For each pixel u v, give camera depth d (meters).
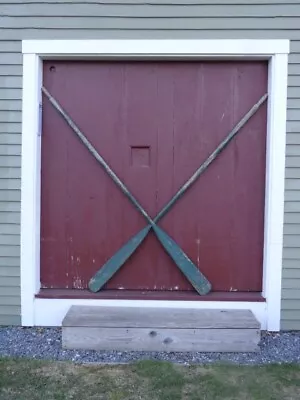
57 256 4.30
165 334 3.73
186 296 4.16
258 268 4.27
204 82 4.20
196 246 4.27
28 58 4.04
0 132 4.07
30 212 4.11
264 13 3.98
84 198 4.27
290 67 4.00
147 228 4.21
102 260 4.29
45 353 3.69
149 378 3.29
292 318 4.14
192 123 4.21
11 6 4.02
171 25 4.00
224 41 4.00
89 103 4.22
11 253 4.14
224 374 3.36
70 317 3.85
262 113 4.18
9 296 4.18
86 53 4.03
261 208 4.23
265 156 4.20
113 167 4.25
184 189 4.18
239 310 4.10
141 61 4.18
